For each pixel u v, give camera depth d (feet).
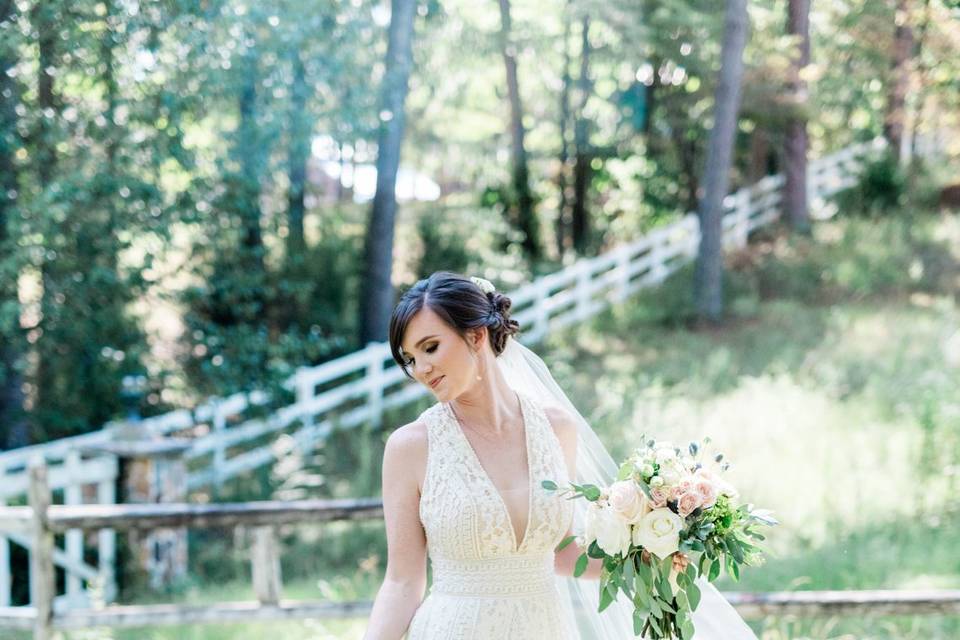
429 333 7.62
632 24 44.62
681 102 47.24
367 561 21.12
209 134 28.04
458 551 7.89
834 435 24.48
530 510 7.95
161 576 21.30
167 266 28.07
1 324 24.53
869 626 14.60
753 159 48.49
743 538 7.52
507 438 8.23
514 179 49.88
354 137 30.27
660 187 50.26
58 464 25.16
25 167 25.52
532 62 52.06
